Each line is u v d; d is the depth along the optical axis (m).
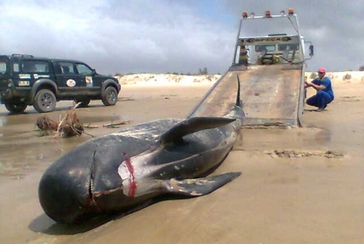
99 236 3.88
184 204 4.56
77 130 9.37
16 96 14.83
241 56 14.04
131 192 4.22
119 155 4.31
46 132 9.84
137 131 5.07
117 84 18.20
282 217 4.05
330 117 10.91
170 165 4.84
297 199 4.54
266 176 5.50
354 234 3.60
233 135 6.91
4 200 4.95
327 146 7.15
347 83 31.78
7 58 14.75
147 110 14.70
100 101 20.97
